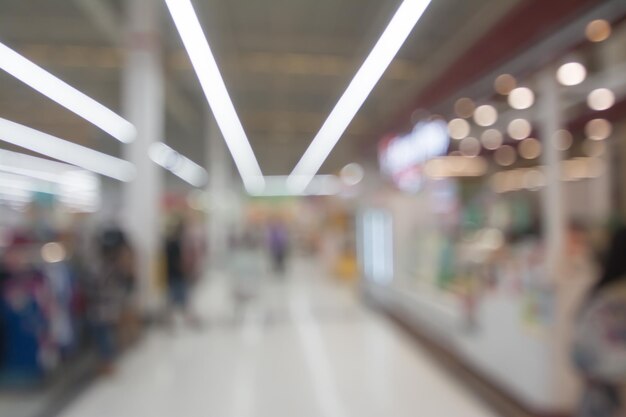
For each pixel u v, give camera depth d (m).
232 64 8.76
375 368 4.65
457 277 5.29
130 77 6.39
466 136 7.52
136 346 5.55
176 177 21.81
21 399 3.86
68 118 8.59
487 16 5.94
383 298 7.62
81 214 7.73
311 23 7.20
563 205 3.79
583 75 4.36
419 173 7.37
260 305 8.55
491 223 6.69
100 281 4.54
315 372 4.55
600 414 1.62
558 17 3.26
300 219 27.33
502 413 3.47
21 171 12.39
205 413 3.60
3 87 6.39
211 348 5.47
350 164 17.67
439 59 7.37
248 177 23.64
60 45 7.09
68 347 4.52
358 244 10.05
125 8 6.47
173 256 6.50
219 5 6.51
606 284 1.65
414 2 3.54
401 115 8.00
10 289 4.08
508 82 4.75
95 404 3.79
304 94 10.98
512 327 3.61
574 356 1.68
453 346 4.73
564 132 6.07
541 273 3.36
